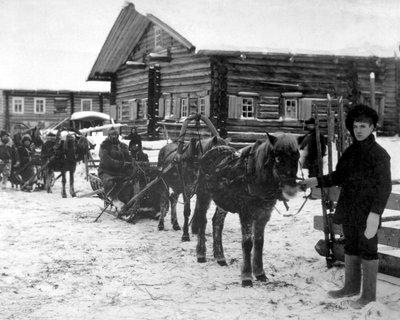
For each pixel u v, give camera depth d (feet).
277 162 18.66
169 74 78.89
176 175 32.86
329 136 22.95
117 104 102.47
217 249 24.98
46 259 25.76
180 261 25.46
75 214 40.06
